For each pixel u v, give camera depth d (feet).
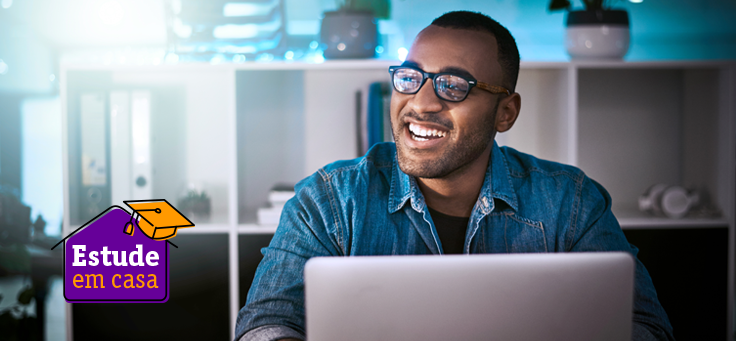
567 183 3.59
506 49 3.11
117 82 7.89
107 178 7.09
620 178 8.25
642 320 2.86
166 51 7.19
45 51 8.42
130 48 8.06
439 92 2.89
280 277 3.10
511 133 8.03
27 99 10.29
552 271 2.21
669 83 8.18
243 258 7.03
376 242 3.36
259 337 2.72
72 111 7.04
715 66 7.06
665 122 8.21
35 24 8.25
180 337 7.07
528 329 2.21
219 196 8.06
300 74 7.93
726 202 7.25
